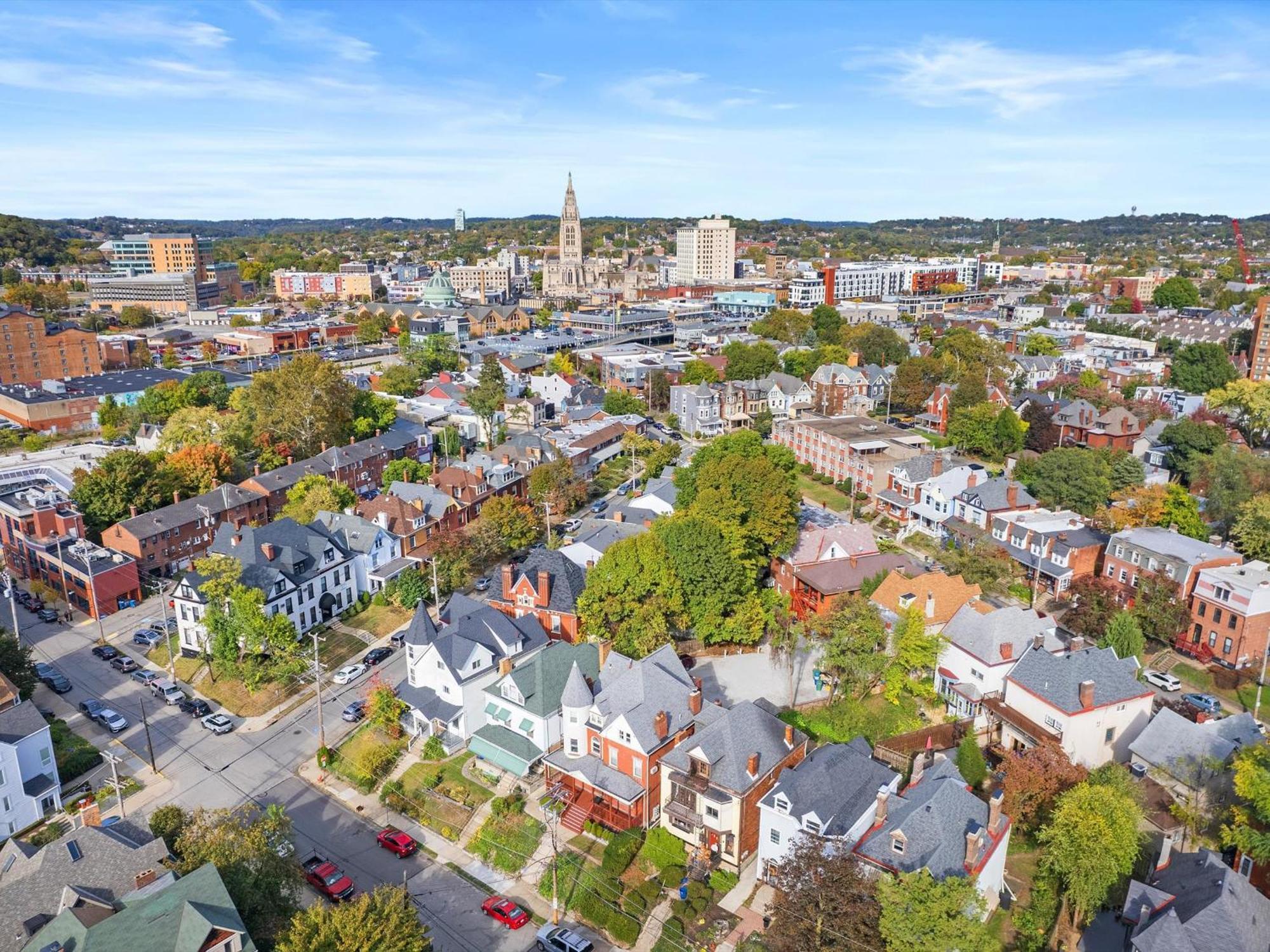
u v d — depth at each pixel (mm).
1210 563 100188
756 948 57844
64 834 72688
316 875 67625
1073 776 68625
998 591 111188
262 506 138625
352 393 182625
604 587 93125
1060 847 60625
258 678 92562
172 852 64375
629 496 159250
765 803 65562
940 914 50969
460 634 87125
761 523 107812
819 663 91188
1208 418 165250
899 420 199000
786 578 110438
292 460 163250
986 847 59531
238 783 80875
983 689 84062
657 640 88625
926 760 73625
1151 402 178375
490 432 189750
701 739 70312
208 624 94938
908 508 139000
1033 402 174500
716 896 65375
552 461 152500
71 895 55906
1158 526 117125
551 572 99812
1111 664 79062
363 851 72188
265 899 58688
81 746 85250
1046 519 122250
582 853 70000
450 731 84250
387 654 102812
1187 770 70938
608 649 82625
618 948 62031
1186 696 89688
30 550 120688
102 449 176750
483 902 66625
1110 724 76938
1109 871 59094
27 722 77188
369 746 83438
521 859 70188
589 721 74438
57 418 194750
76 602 115000
